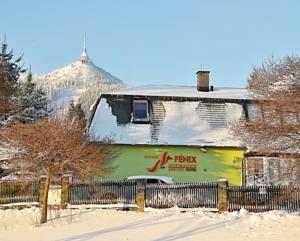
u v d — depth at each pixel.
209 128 28.28
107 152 23.23
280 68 16.41
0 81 28.36
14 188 21.06
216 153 26.89
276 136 15.53
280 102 15.30
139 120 28.00
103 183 20.27
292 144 15.48
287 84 15.64
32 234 15.95
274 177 16.78
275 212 18.19
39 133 17.92
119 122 27.67
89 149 19.14
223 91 32.59
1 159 19.88
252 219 17.12
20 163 18.12
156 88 32.66
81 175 19.38
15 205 20.84
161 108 28.78
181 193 19.73
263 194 19.23
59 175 19.59
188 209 19.38
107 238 14.95
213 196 19.48
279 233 15.13
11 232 16.45
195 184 19.67
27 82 43.88
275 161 16.31
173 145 26.61
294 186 16.11
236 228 16.05
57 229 16.58
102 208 20.02
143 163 26.39
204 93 31.16
